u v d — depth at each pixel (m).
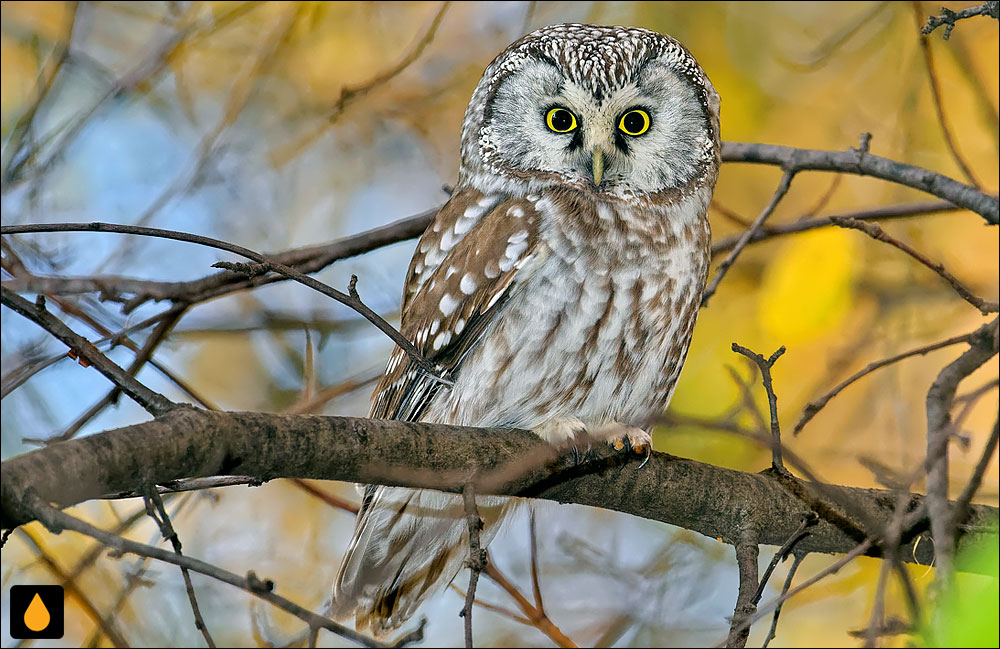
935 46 13.21
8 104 13.02
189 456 5.96
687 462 8.22
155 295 8.91
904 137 13.19
